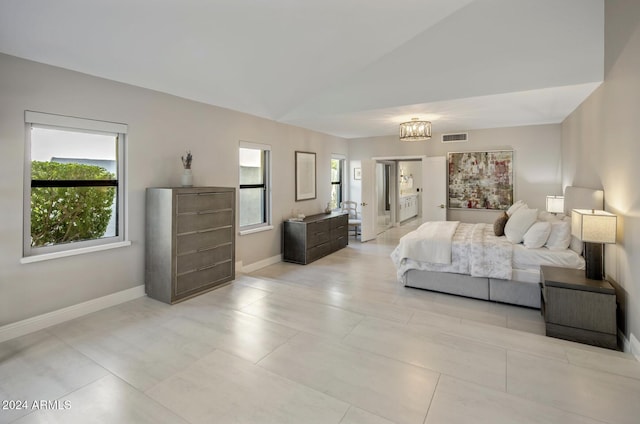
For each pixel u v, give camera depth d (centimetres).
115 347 255
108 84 330
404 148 745
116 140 345
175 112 395
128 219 350
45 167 295
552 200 520
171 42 301
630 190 261
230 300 355
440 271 416
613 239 276
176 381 211
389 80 418
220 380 212
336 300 356
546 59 336
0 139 262
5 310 269
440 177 689
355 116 497
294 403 190
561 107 440
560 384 207
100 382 211
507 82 357
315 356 240
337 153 771
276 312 322
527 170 614
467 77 375
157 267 354
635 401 190
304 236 560
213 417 179
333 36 354
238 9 282
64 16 245
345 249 686
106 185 338
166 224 344
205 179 435
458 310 367
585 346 273
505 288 382
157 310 328
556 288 290
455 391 200
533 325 330
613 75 292
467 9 360
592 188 369
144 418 178
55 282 298
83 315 316
